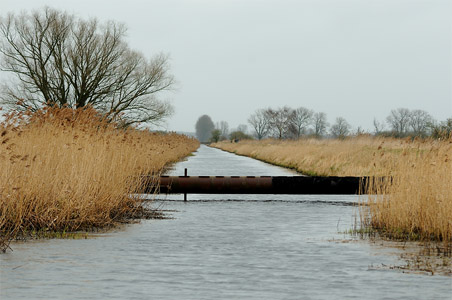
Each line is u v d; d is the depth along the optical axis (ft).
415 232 74.59
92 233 74.18
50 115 94.73
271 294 44.21
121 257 58.23
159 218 89.81
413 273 51.78
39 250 61.87
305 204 112.27
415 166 79.30
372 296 43.93
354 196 130.62
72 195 77.00
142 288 45.78
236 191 114.42
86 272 51.24
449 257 59.21
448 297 43.86
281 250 62.64
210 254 60.23
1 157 71.87
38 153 77.71
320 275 50.75
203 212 98.27
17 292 44.19
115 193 86.02
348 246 65.36
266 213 96.94
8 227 72.64
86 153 83.51
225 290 45.29
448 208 69.31
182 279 48.85
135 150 110.32
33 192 74.23
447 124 193.16
